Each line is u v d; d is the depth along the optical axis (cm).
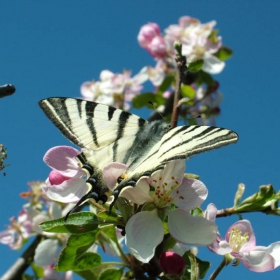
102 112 41
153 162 39
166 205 40
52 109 41
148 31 79
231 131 38
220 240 41
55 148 42
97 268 44
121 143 41
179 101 46
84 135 41
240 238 42
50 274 59
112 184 39
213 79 76
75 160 42
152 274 42
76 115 41
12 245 66
